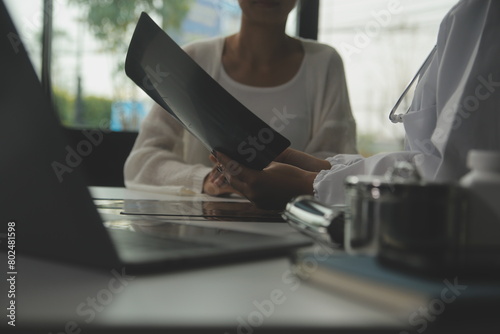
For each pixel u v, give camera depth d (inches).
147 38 30.1
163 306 10.6
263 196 33.0
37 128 14.1
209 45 71.2
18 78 14.3
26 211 14.6
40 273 13.4
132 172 59.2
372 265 12.5
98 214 13.4
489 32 25.3
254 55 69.7
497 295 10.4
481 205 13.7
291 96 69.3
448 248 12.0
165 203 36.1
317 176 30.5
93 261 13.6
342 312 10.5
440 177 25.5
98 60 89.5
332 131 67.9
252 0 64.4
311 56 70.9
